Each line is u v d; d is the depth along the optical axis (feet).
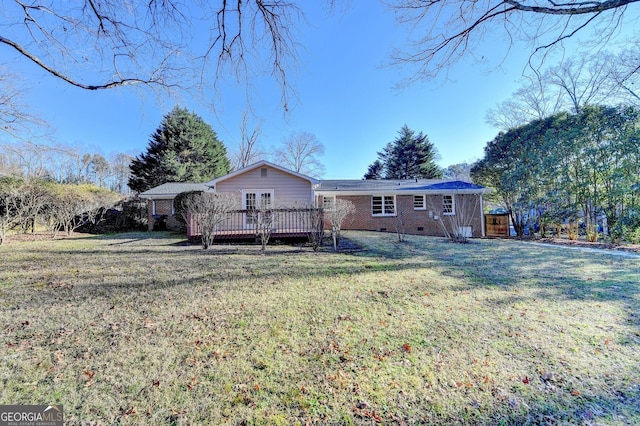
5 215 36.11
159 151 82.12
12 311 12.12
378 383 7.72
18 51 13.56
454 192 51.65
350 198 52.42
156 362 8.54
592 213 37.32
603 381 7.80
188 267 19.94
